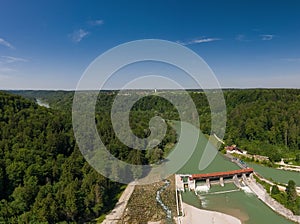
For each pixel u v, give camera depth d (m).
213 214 74.69
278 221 71.06
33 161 71.81
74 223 62.56
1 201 60.22
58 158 76.56
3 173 66.00
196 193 89.62
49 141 78.69
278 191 81.31
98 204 69.94
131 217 70.75
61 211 61.59
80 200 65.44
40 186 66.38
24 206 60.66
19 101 101.44
